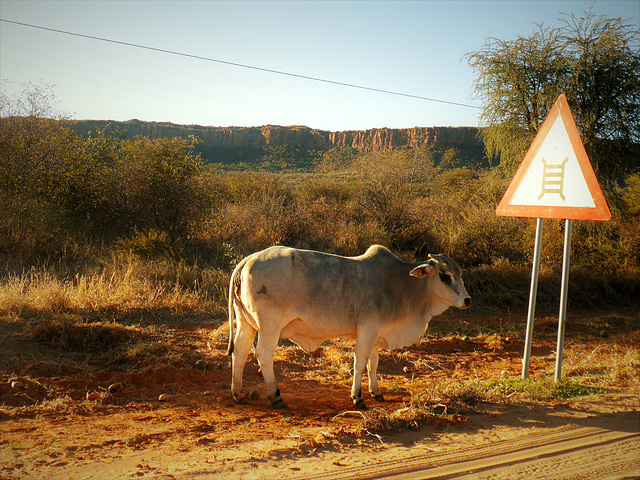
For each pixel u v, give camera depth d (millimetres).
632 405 5375
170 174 15078
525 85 15578
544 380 6062
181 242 14406
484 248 15391
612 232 17312
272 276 5496
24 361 6387
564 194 5770
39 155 13633
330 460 3971
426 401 5305
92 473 3656
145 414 5191
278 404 5559
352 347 8461
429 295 6324
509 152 16531
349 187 28672
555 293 13531
